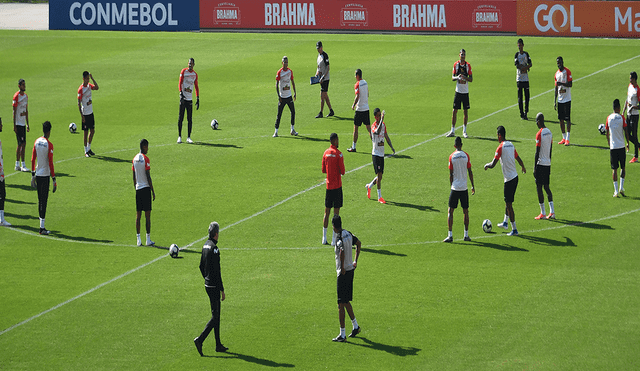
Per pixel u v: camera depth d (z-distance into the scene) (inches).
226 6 6476.4
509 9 5989.2
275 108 4269.2
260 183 3070.9
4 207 2883.9
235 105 4350.4
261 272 2263.8
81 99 3427.7
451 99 4325.8
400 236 2513.5
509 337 1839.3
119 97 4586.6
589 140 3531.0
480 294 2075.5
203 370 1729.8
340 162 2416.3
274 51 5733.3
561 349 1776.6
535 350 1775.3
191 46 5984.3
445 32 6156.5
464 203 2425.0
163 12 6579.7
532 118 3919.8
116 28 6683.1
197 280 2224.4
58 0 6742.1
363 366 1728.6
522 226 2581.2
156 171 3253.0
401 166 3230.8
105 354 1817.2
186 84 3572.8
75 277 2265.0
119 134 3858.3
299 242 2495.1
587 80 4630.9
